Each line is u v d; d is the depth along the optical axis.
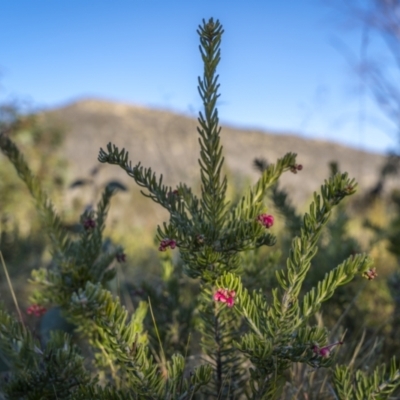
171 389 1.63
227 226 1.76
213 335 1.93
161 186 1.76
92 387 1.63
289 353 1.59
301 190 11.11
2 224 4.89
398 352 2.60
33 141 6.93
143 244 6.19
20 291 4.21
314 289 1.64
